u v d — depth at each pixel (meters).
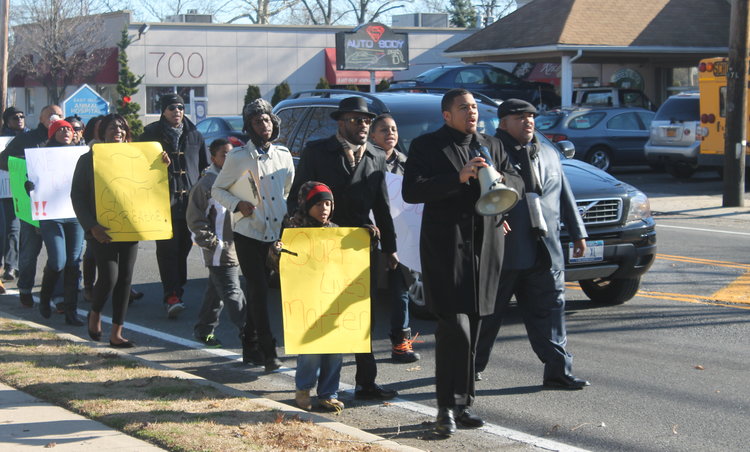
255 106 6.96
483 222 5.53
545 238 6.48
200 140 9.62
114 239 7.81
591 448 5.51
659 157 22.92
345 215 6.30
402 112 9.51
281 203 7.02
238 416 5.71
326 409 6.20
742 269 11.48
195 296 10.55
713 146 21.08
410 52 42.44
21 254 9.81
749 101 19.56
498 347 7.99
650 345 7.96
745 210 17.59
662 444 5.56
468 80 28.48
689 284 10.58
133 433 5.33
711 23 29.47
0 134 14.20
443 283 5.50
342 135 6.33
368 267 5.93
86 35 41.28
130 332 8.80
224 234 7.65
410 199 5.48
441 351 5.64
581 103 27.70
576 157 24.25
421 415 6.20
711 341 8.05
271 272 7.05
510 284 6.43
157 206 7.89
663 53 28.80
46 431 5.39
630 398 6.49
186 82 40.62
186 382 6.54
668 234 14.73
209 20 46.56
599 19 28.41
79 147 9.01
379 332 8.64
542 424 5.96
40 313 9.55
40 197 8.80
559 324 6.70
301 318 5.89
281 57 41.50
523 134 6.40
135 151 7.84
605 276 8.77
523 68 34.41
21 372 6.66
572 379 6.71
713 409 6.23
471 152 5.57
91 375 6.65
